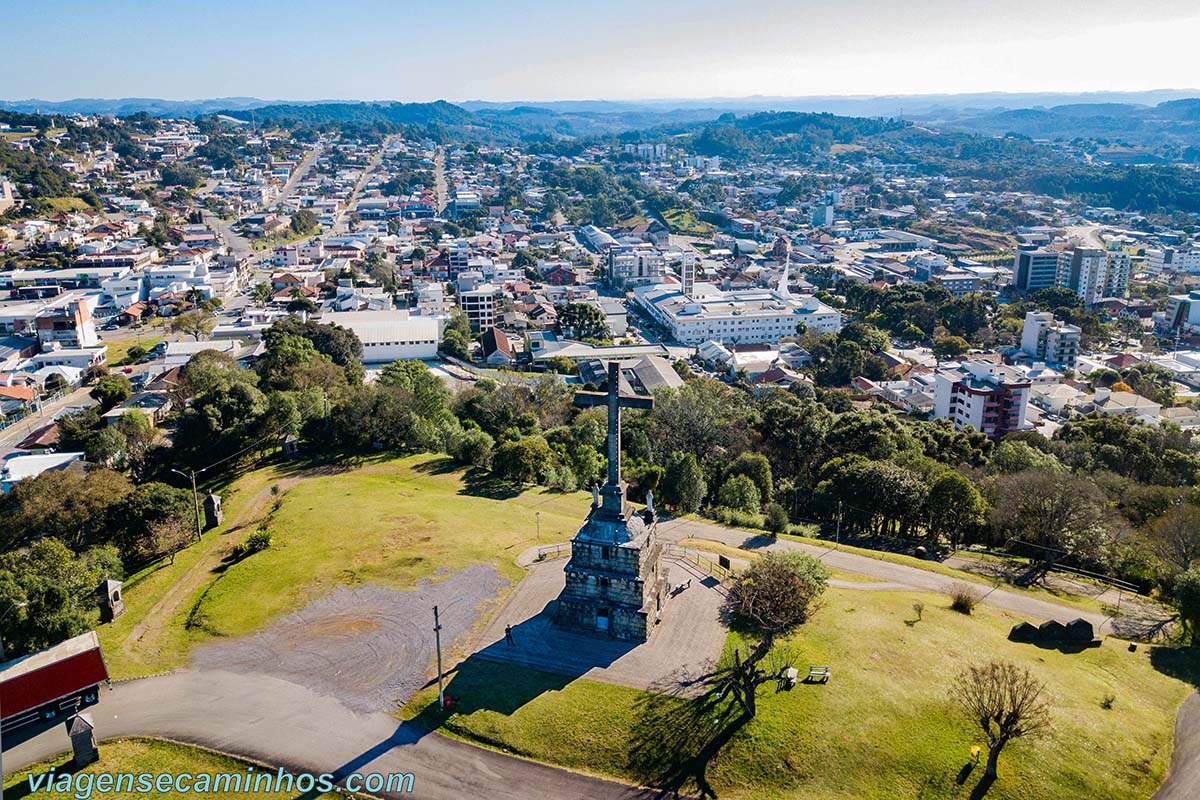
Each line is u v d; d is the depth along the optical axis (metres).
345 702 62.03
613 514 66.81
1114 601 85.56
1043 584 90.56
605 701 60.38
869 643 67.81
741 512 109.62
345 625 72.06
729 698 59.84
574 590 69.00
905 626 71.75
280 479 118.62
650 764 55.53
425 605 75.00
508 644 67.94
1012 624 76.12
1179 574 80.50
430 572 81.44
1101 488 110.88
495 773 55.19
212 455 127.81
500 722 58.91
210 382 152.12
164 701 62.69
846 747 55.84
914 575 91.12
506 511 101.88
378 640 69.62
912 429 138.25
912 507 104.38
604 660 65.31
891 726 57.59
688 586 77.75
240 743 58.19
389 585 78.88
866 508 107.56
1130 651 70.62
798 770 54.50
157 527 93.69
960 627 72.75
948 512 102.00
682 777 54.59
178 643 71.19
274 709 61.53
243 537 94.88
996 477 113.12
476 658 66.25
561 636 68.88
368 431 131.50
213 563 88.88
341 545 88.44
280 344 184.50
